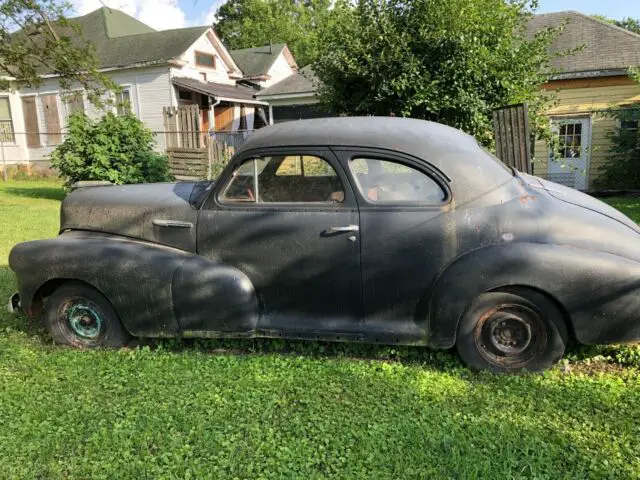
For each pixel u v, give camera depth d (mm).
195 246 3859
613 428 2887
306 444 2783
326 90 11422
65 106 22062
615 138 13109
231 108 23719
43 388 3459
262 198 3770
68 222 4316
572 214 3482
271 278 3721
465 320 3488
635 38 14391
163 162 13109
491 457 2648
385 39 9766
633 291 3246
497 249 3352
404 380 3467
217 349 4129
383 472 2557
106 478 2580
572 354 3756
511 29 10062
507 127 7988
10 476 2609
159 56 20828
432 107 9594
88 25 24500
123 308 3895
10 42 11625
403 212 3494
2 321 4688
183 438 2848
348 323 3680
